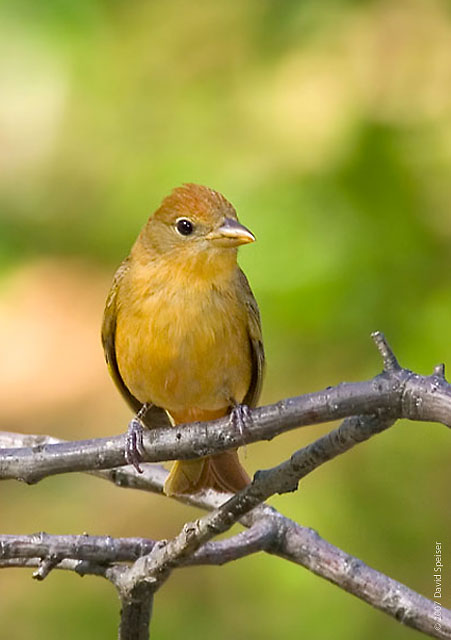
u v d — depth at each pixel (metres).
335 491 11.30
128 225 14.03
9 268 15.72
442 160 11.27
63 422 15.29
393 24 13.30
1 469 6.49
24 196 15.74
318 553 6.85
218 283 7.95
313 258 11.01
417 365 10.62
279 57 13.60
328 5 13.29
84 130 14.73
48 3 14.27
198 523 6.24
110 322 8.39
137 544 6.70
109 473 7.95
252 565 11.37
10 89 14.48
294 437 13.59
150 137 14.16
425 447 11.41
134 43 14.46
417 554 10.82
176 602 11.48
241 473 7.86
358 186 11.16
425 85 12.37
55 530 13.36
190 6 14.17
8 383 15.83
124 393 8.73
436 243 10.89
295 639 10.68
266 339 11.46
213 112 13.64
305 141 12.69
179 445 6.48
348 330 10.97
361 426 5.65
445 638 6.58
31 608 11.77
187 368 7.98
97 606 11.69
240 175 12.36
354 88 12.84
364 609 10.66
